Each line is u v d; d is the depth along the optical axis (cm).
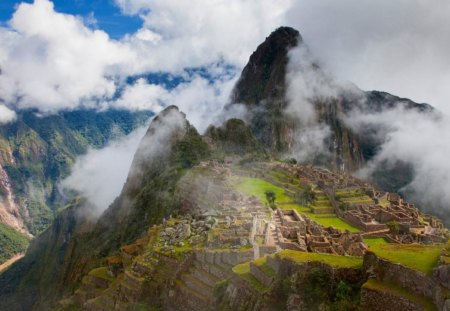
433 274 3712
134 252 11225
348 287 4288
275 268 5191
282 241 8019
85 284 11938
